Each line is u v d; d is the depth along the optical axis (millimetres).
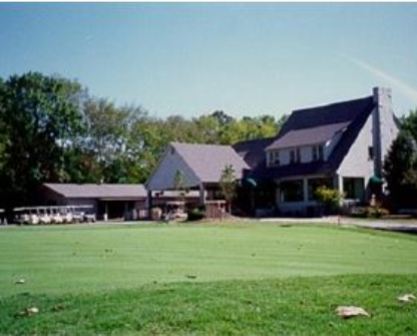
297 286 9000
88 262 13969
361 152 48188
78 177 72875
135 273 11609
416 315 7266
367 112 49469
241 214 50750
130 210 62969
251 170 54656
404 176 44656
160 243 21000
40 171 70000
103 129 75812
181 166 54500
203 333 6559
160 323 6898
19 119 69000
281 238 23875
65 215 54438
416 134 48812
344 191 47625
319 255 16109
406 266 13227
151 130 79562
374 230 28938
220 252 17031
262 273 11594
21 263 13844
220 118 99062
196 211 44312
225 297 8117
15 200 68062
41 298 8375
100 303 7895
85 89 74812
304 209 48750
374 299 8055
